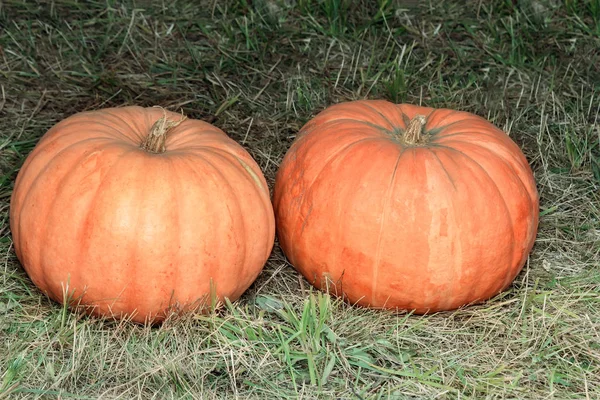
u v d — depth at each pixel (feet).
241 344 6.84
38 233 6.72
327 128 7.21
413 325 7.04
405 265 6.89
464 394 6.72
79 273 6.67
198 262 6.70
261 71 9.25
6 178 7.89
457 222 6.86
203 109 8.89
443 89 9.18
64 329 6.82
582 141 8.73
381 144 7.00
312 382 6.66
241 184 6.89
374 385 6.73
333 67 9.36
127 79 9.09
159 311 6.81
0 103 8.71
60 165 6.73
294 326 7.00
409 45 9.62
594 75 9.30
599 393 6.72
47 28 9.48
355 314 7.13
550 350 6.97
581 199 8.30
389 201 6.84
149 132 7.02
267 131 8.73
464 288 7.00
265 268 7.52
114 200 6.59
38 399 6.48
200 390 6.63
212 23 9.66
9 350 6.72
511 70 9.32
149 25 9.61
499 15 9.82
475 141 7.15
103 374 6.67
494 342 7.06
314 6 9.84
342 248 6.95
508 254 7.06
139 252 6.60
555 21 9.80
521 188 7.07
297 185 7.11
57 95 8.89
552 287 7.46
